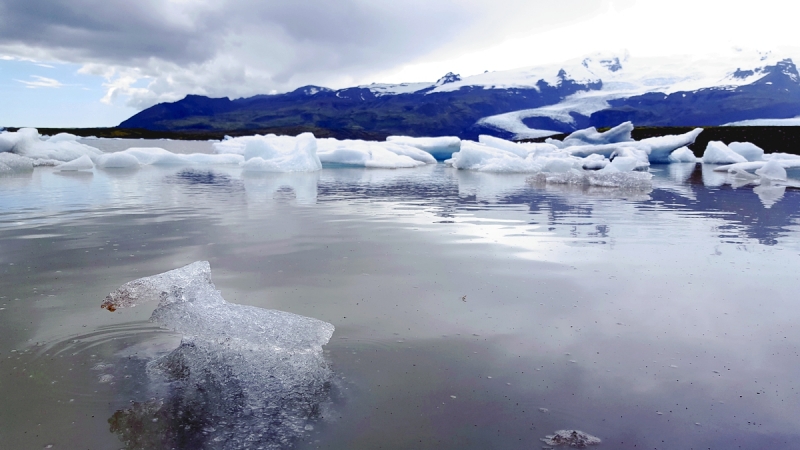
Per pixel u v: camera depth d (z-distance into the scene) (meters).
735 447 1.83
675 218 6.96
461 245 5.06
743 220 6.82
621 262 4.43
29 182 11.75
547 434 1.90
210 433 1.90
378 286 3.65
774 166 14.71
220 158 21.25
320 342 2.55
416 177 14.78
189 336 2.60
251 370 2.34
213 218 6.65
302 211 7.39
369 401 2.13
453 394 2.19
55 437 1.86
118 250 4.69
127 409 2.05
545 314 3.13
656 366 2.46
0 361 2.42
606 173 12.10
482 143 22.98
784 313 3.18
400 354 2.56
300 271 4.02
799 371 2.41
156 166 19.14
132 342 2.66
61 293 3.40
